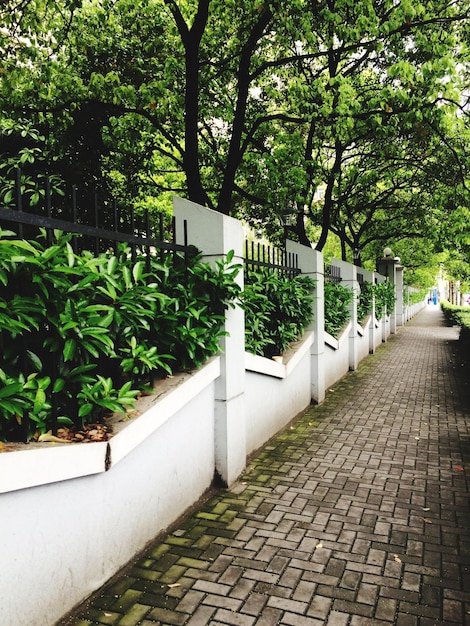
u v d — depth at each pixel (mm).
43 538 2389
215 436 4383
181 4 7641
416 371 11344
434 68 6312
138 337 3361
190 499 3938
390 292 19031
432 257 22172
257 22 7254
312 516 3822
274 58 9484
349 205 14539
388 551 3307
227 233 4285
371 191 14031
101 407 2896
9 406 2131
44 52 7773
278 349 6500
